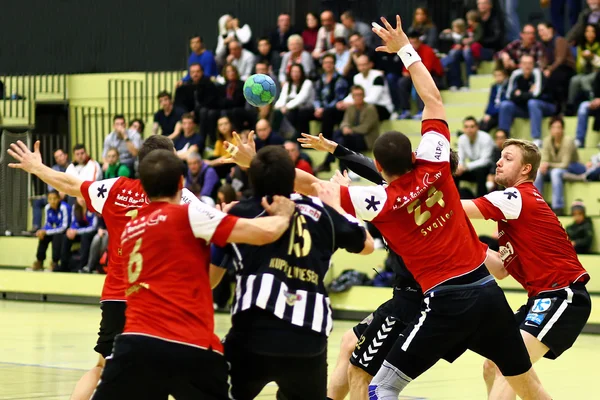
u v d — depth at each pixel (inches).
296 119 779.4
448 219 247.0
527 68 717.3
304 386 216.4
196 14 976.9
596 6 743.1
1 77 1018.1
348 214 227.1
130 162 822.5
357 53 789.9
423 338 246.8
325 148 281.4
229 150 241.1
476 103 796.0
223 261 225.0
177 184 220.1
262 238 209.2
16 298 809.5
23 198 930.1
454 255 246.4
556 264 282.8
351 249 224.2
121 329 277.1
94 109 966.4
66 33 1018.7
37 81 1015.6
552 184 673.6
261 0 954.7
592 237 644.1
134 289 211.2
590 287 628.7
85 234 790.5
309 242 217.3
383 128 789.9
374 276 675.4
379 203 245.0
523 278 290.0
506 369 253.1
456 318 244.8
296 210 219.1
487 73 831.1
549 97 720.3
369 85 770.8
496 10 834.2
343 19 840.9
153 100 954.7
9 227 927.0
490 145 690.2
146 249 210.8
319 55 845.8
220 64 892.0
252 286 213.0
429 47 798.5
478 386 390.3
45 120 1005.2
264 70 812.6
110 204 275.9
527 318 284.8
